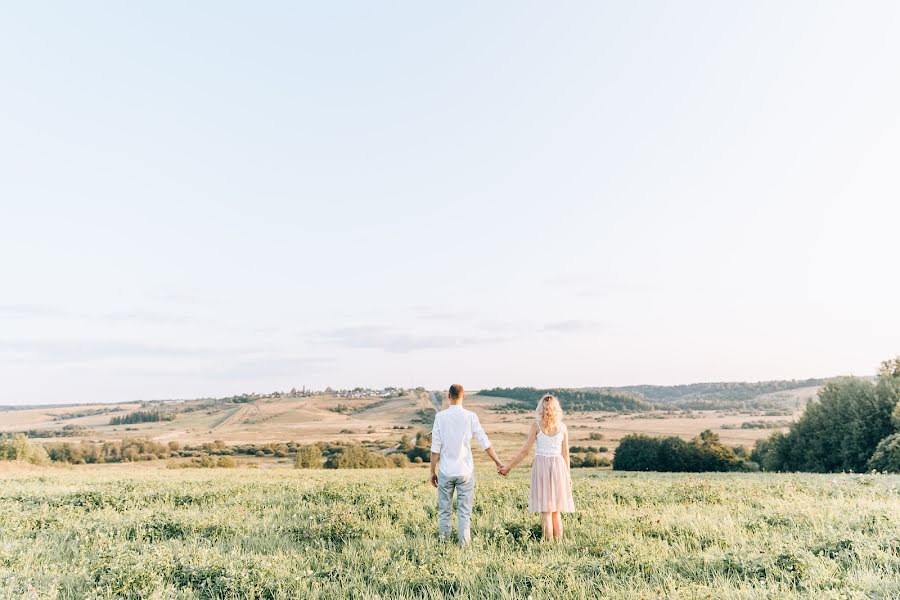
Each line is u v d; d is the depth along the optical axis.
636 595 5.50
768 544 7.36
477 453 74.69
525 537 8.35
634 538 8.19
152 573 6.39
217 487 17.19
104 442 130.12
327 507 11.62
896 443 40.19
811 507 10.43
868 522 8.35
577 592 5.75
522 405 148.25
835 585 5.52
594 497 13.20
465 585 6.14
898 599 5.16
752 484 16.02
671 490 14.46
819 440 50.12
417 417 174.62
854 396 48.16
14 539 8.89
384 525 9.69
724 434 94.56
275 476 27.28
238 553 7.68
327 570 6.77
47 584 6.25
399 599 5.86
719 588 5.60
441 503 8.90
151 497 13.97
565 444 8.76
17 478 22.66
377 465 87.38
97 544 8.32
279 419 188.25
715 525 8.77
